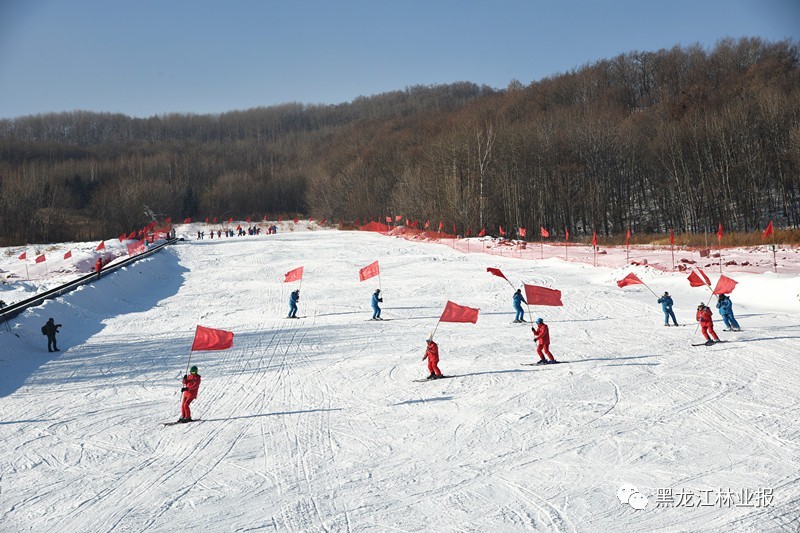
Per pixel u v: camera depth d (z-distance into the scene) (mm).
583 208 91375
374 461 13000
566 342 23953
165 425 15828
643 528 9867
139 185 130250
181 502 11359
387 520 10406
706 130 80250
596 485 11438
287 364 22312
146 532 10273
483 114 135625
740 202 78812
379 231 97188
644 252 53156
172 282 49500
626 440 13531
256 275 50688
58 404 17938
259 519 10594
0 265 60500
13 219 98438
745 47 121188
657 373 18781
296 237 87188
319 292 41375
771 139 76062
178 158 179125
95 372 21797
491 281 41750
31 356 24500
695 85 105562
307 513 10758
